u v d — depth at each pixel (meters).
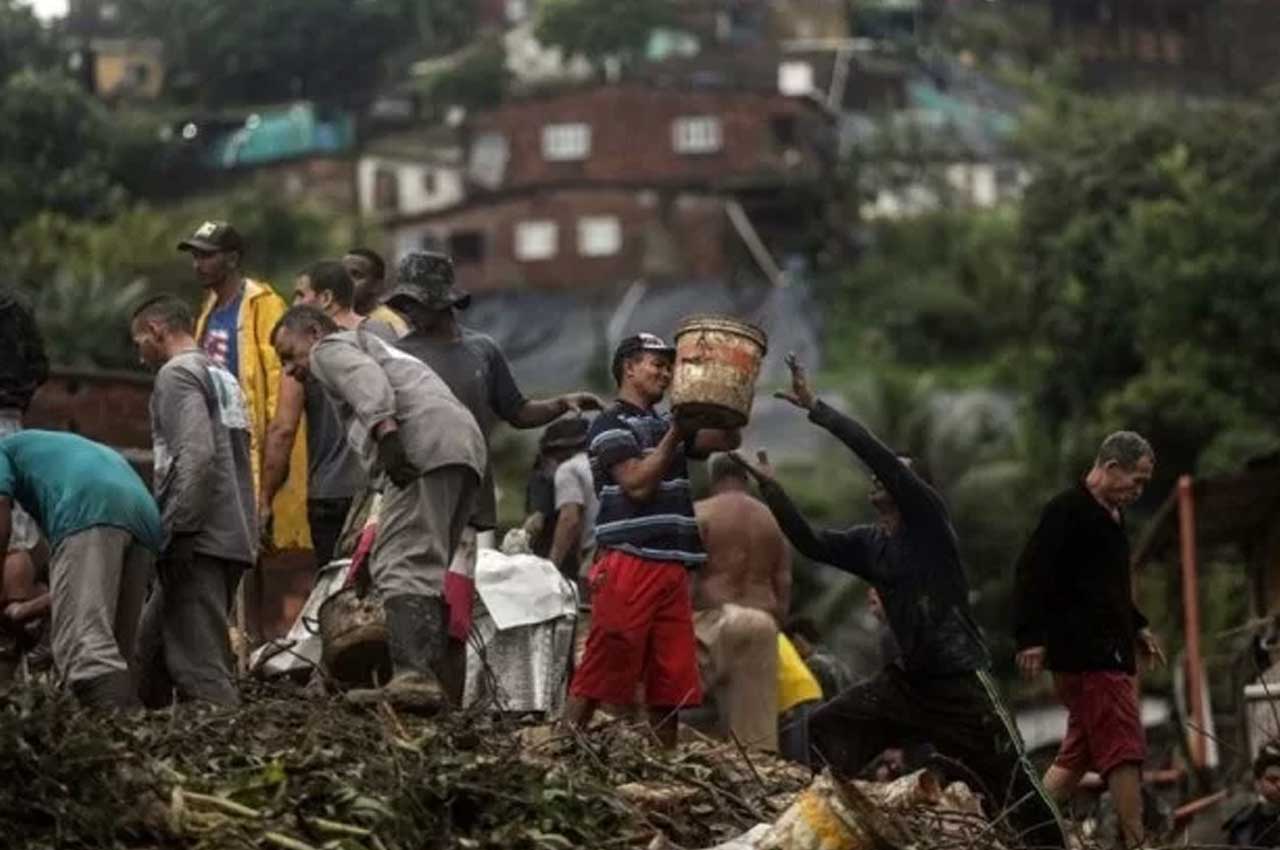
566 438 19.02
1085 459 64.88
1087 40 121.94
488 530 15.30
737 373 14.58
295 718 13.36
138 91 116.62
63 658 13.67
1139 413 65.38
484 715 13.85
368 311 17.34
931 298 91.12
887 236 97.38
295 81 115.19
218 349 17.06
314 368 14.46
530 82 112.00
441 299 15.52
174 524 14.30
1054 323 70.94
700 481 47.34
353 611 14.66
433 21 119.12
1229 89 122.81
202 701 13.77
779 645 17.97
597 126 101.75
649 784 13.62
